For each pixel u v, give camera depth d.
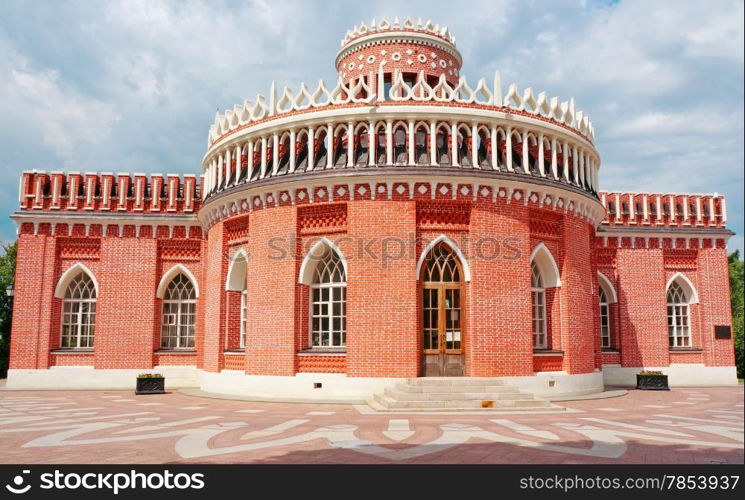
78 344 31.27
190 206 31.92
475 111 23.84
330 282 24.25
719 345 34.09
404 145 24.25
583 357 25.81
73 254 31.39
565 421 17.44
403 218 23.17
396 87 24.09
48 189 31.72
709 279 34.66
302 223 24.66
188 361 31.27
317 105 24.42
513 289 23.62
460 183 23.41
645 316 33.75
